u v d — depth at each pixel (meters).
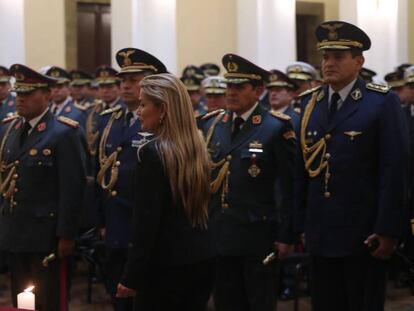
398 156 3.75
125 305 4.67
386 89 3.88
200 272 3.22
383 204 3.73
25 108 4.56
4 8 8.97
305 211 4.14
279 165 4.47
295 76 7.27
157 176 3.10
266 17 9.89
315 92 4.15
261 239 4.50
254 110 4.61
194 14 11.42
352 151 3.86
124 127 4.70
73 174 4.53
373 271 3.87
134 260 3.09
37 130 4.60
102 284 6.72
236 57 4.55
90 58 11.82
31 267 4.63
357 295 3.89
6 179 4.62
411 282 6.14
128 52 4.58
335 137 3.91
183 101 3.19
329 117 3.99
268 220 4.52
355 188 3.85
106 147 4.72
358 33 3.86
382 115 3.81
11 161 4.61
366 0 10.00
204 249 3.22
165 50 9.11
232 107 4.59
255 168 4.50
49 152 4.53
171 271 3.16
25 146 4.59
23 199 4.55
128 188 4.59
